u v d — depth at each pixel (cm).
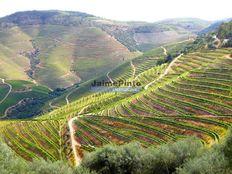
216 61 19750
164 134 12612
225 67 18375
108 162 7081
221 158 4584
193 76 18688
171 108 15562
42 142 15088
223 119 12356
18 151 14300
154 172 6506
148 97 18025
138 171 6688
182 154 6419
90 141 13912
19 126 18200
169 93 17538
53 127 17275
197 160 4859
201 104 14750
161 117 14525
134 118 15425
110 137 13875
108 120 16175
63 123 17738
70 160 12144
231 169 4397
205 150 6169
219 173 4384
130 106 17888
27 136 16175
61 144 14538
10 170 4284
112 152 7238
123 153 7094
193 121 12962
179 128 12625
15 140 15750
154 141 12281
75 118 18075
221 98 14488
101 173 7081
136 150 7150
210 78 17212
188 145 6556
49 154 13550
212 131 11425
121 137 13475
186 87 17438
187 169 4888
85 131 15212
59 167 5981
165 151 6512
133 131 13750
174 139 11812
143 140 12669
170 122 13375
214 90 15625
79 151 12862
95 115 17950
